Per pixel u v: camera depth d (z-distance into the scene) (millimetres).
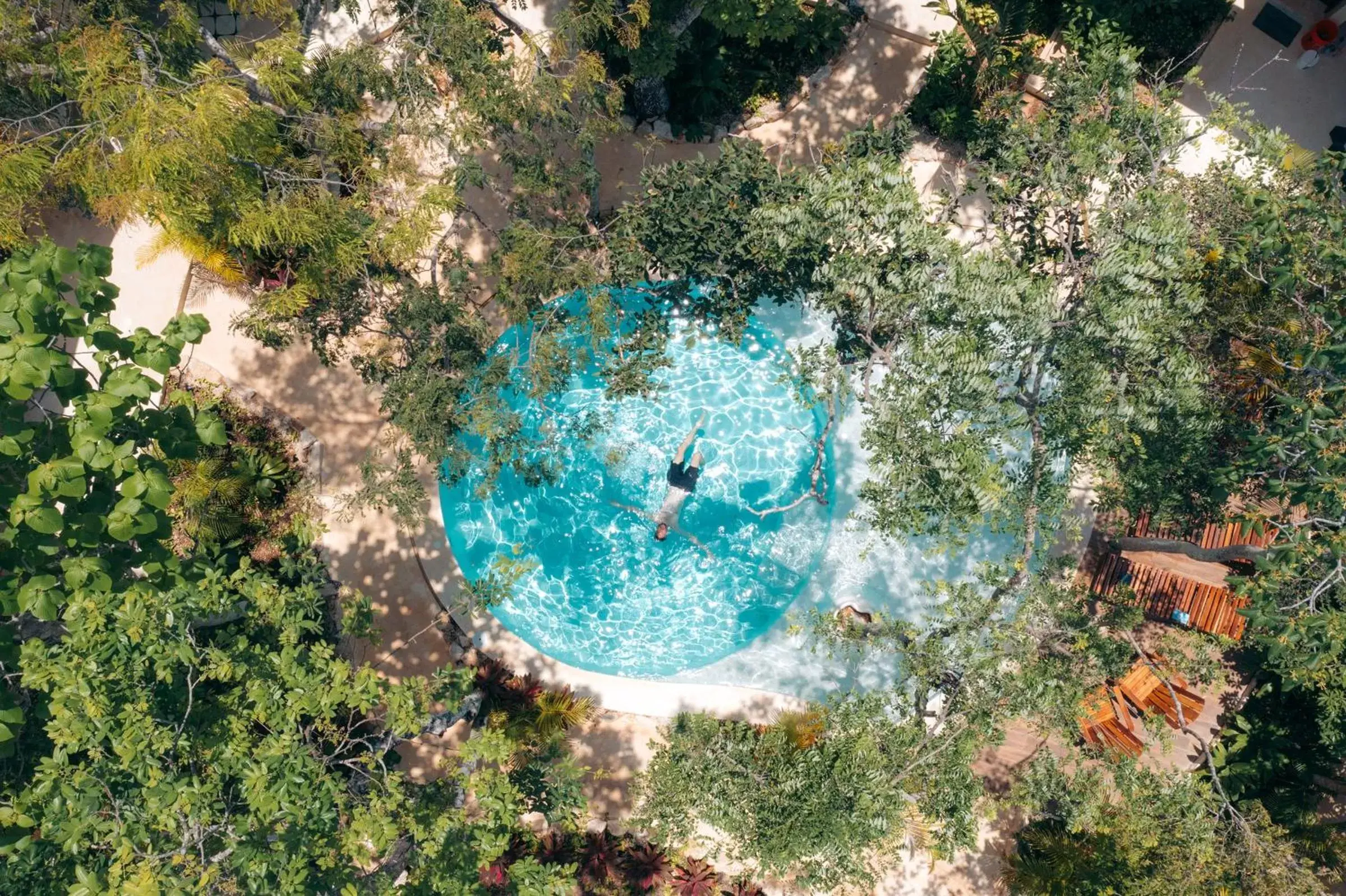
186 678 12867
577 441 20625
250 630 13766
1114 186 14523
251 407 18828
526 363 19016
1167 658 16734
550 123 17141
